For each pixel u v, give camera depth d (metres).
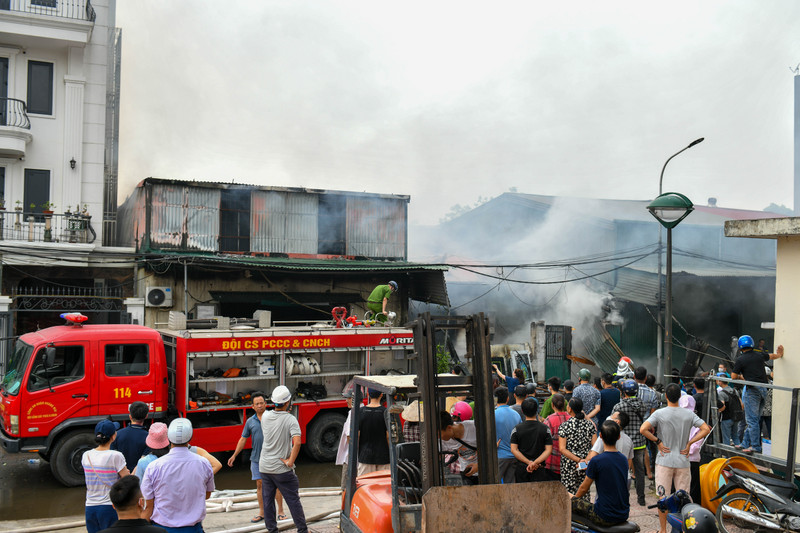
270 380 11.73
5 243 17.27
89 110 20.27
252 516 8.04
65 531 7.49
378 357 12.62
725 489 6.74
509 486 4.50
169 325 11.88
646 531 7.10
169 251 18.84
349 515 5.85
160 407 10.53
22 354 10.27
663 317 20.11
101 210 20.22
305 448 12.04
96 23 20.34
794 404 6.84
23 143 18.70
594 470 5.64
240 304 19.81
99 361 10.16
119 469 5.78
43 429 9.74
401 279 21.17
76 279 18.72
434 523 4.33
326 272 20.08
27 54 19.44
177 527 5.13
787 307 8.34
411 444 5.81
